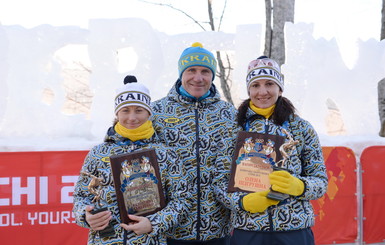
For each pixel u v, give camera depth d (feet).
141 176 7.31
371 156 14.20
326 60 15.40
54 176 12.36
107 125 13.89
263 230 7.55
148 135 7.67
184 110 8.41
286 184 7.06
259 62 8.09
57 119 13.61
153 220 7.14
